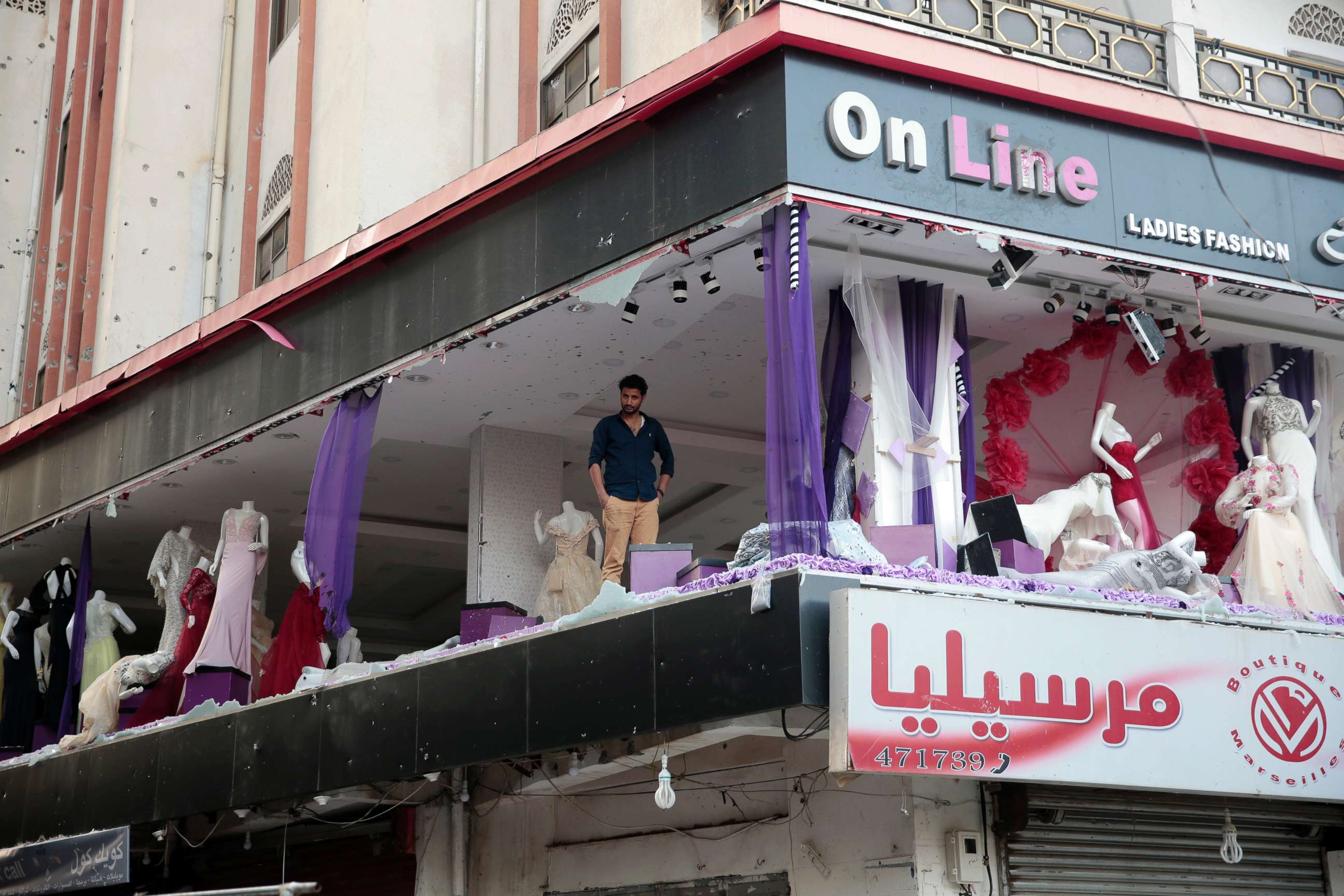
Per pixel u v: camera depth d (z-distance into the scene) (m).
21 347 20.41
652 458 11.65
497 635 10.55
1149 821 9.83
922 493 9.62
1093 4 11.12
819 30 8.80
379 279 11.70
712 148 9.09
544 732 9.28
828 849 9.81
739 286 10.51
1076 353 11.50
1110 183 9.69
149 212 16.91
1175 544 9.77
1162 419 11.55
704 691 8.28
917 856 9.07
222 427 13.02
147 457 13.89
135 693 13.40
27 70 21.83
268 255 15.68
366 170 13.28
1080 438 11.42
